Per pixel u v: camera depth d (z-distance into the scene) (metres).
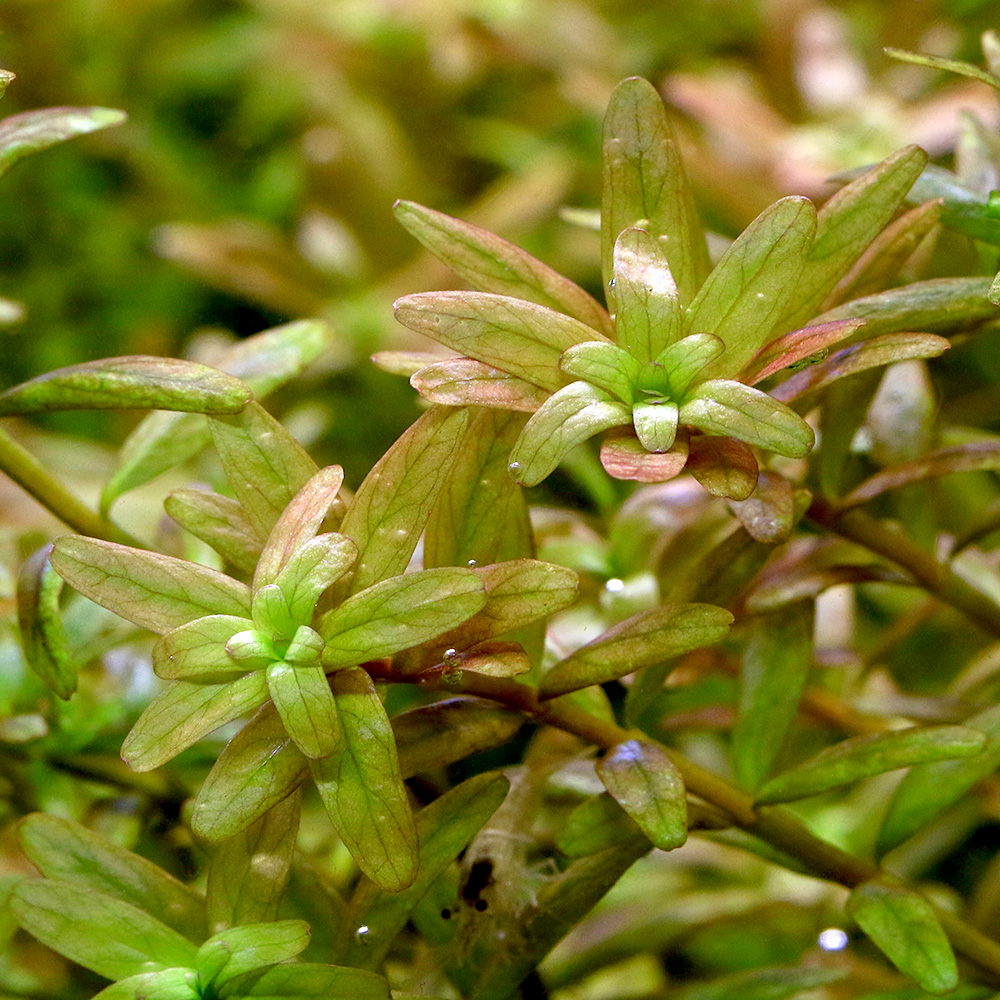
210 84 0.79
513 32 0.69
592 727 0.36
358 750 0.34
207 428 0.38
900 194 0.35
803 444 0.34
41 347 0.69
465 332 0.35
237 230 0.62
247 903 0.35
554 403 0.34
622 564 0.39
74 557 0.34
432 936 0.37
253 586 0.34
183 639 0.34
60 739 0.39
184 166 0.75
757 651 0.38
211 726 0.34
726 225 0.59
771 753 0.37
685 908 0.41
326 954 0.36
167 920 0.35
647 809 0.35
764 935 0.43
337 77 0.70
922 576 0.38
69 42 0.74
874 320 0.36
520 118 0.73
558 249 0.64
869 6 0.67
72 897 0.35
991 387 0.52
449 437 0.35
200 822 0.34
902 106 0.55
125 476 0.38
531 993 0.38
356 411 0.60
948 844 0.42
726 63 0.67
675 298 0.35
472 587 0.34
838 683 0.41
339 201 0.66
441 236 0.35
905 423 0.39
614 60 0.69
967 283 0.36
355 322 0.60
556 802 0.38
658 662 0.35
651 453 0.34
